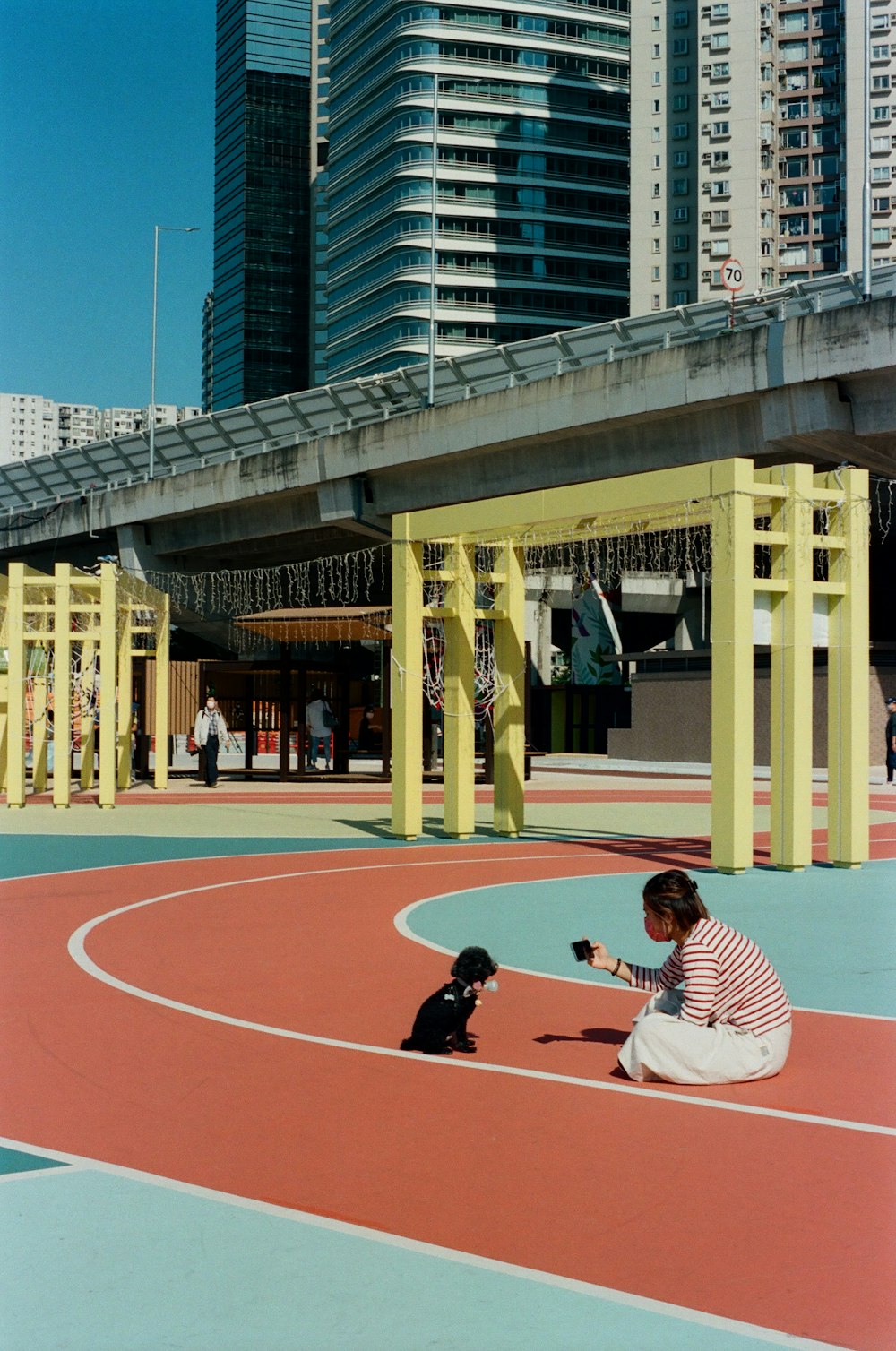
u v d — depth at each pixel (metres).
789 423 42.34
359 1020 8.05
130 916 12.36
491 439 51.66
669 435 47.22
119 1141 5.70
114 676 27.09
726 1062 6.55
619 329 48.22
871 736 45.38
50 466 76.00
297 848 19.00
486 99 137.00
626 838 20.73
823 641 16.73
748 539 15.85
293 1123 5.95
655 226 116.44
